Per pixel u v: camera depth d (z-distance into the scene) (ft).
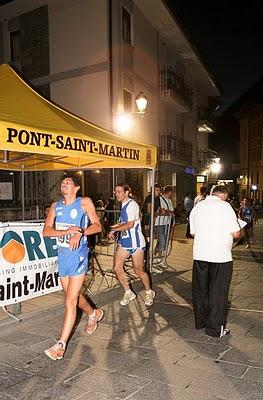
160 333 16.24
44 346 14.87
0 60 57.47
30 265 17.47
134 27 55.11
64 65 51.93
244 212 44.42
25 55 55.36
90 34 49.98
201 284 16.35
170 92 65.57
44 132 16.21
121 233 19.57
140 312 19.07
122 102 50.65
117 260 19.67
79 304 15.65
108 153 19.81
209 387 11.72
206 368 12.96
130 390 11.59
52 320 17.71
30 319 17.11
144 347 14.75
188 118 84.99
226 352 14.25
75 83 51.24
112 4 49.29
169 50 71.20
